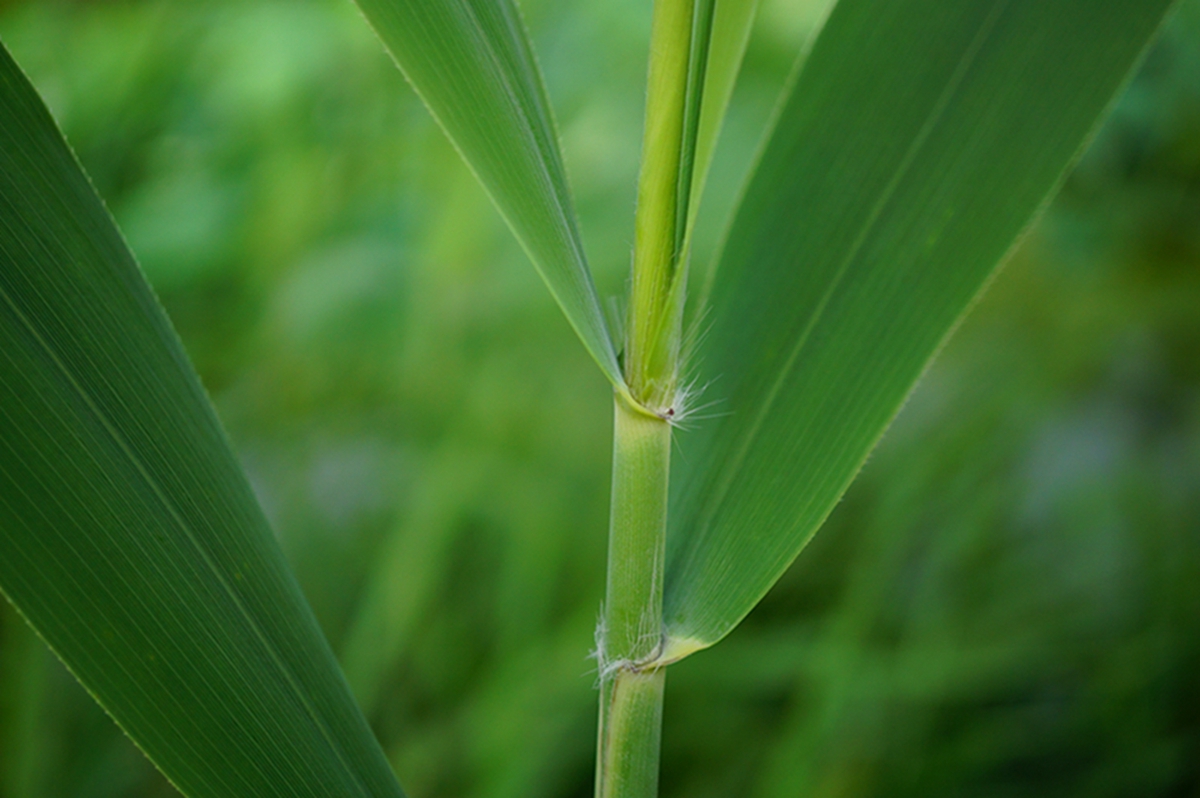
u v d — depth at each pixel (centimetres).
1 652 55
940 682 60
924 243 30
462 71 28
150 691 27
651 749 29
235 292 73
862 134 30
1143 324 69
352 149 74
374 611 61
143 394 27
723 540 29
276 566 28
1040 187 29
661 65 27
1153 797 59
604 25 74
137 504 27
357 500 69
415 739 60
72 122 74
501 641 62
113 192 75
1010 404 67
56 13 78
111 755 60
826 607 67
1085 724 62
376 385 71
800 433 29
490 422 65
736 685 63
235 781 27
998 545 66
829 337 30
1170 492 67
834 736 59
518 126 28
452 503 62
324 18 74
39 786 56
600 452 67
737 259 30
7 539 26
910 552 66
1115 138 68
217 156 75
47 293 27
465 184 67
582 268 28
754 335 30
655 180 27
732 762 62
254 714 28
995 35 30
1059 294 69
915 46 30
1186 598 64
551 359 68
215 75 75
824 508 29
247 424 70
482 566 66
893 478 66
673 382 28
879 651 62
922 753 60
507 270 68
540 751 59
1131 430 70
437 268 67
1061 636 63
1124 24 29
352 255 70
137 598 27
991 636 63
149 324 28
